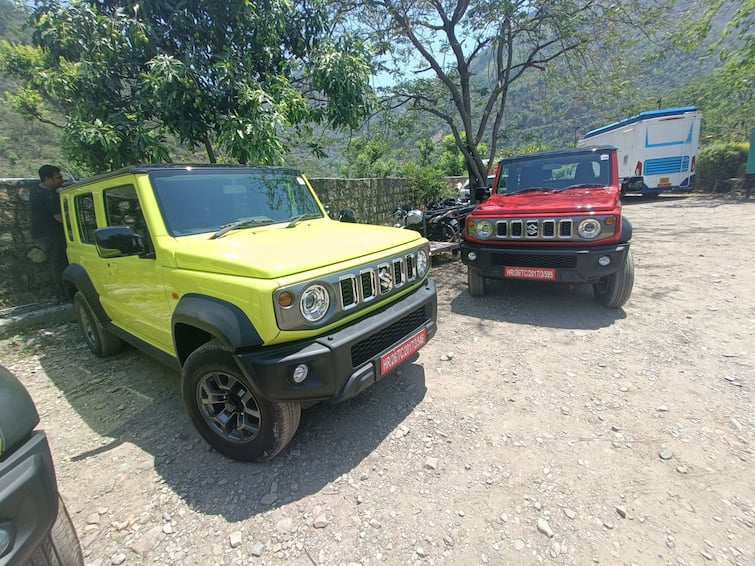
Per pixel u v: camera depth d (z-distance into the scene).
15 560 1.21
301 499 2.25
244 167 3.51
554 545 1.90
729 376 3.21
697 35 9.83
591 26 8.68
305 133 6.93
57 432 2.98
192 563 1.90
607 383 3.24
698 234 9.10
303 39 6.16
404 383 3.42
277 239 2.76
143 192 2.79
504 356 3.82
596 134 21.50
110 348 4.14
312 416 3.02
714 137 20.98
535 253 4.64
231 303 2.24
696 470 2.29
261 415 2.35
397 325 2.81
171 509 2.22
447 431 2.77
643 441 2.55
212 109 5.48
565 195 5.28
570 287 5.83
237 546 1.98
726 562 1.77
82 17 4.76
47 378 3.81
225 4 5.27
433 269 7.73
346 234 3.01
